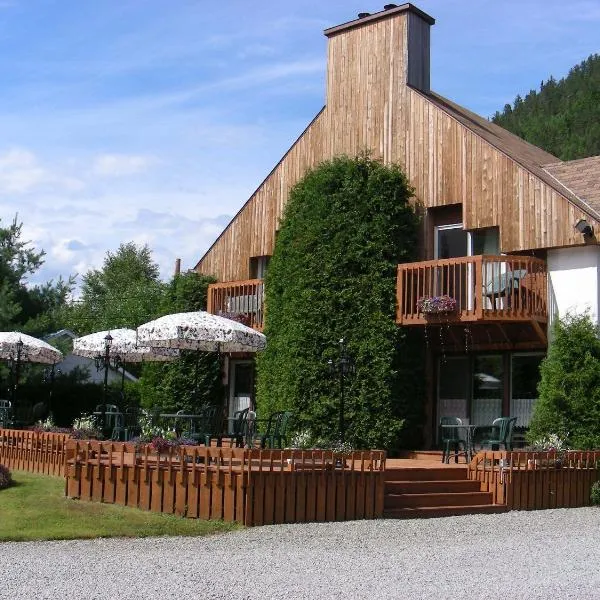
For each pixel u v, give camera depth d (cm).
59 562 1012
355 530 1277
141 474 1382
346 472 1386
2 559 1027
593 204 2019
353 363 1912
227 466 1312
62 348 2767
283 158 2486
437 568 1005
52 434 1750
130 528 1237
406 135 2233
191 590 874
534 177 1991
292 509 1329
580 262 1930
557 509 1598
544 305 1969
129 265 6419
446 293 2077
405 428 2055
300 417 2055
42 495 1448
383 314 2047
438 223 2178
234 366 2562
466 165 2114
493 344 2077
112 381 3281
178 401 2520
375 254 2078
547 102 11394
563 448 1719
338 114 2378
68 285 3009
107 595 845
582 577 961
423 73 2322
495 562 1050
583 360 1795
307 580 930
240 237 2555
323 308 2083
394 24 2302
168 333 1667
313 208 2167
